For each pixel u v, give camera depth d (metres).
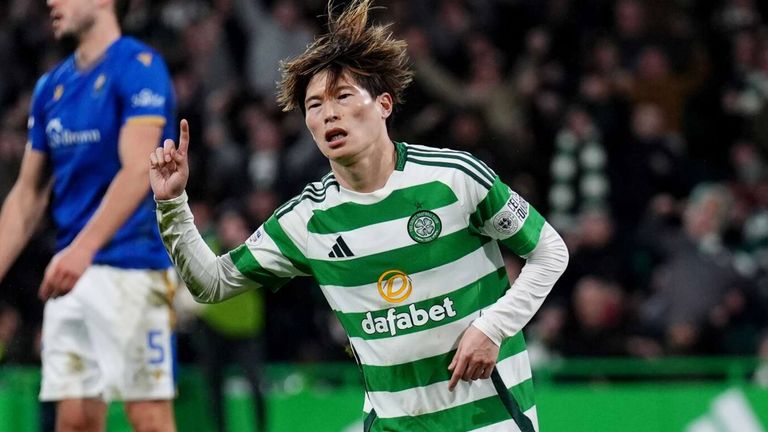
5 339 31.41
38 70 42.28
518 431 13.92
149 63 18.06
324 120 13.43
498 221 13.68
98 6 18.12
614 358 30.81
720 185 37.25
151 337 18.16
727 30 41.25
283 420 28.39
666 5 40.94
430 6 41.19
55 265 16.78
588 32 41.19
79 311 18.02
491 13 41.84
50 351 18.22
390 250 13.64
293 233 14.02
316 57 13.61
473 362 13.39
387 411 13.93
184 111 38.50
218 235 29.56
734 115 39.88
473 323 13.52
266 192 34.62
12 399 26.47
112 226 17.17
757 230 36.31
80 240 17.02
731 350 32.06
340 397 28.47
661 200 34.84
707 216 33.62
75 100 18.11
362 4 13.80
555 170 36.22
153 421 18.19
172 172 13.35
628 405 28.45
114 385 17.89
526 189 36.50
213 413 26.94
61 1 18.02
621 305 32.22
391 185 13.65
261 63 40.03
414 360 13.73
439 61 40.03
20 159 36.66
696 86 40.28
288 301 33.69
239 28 41.06
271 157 36.19
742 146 39.09
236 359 27.14
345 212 13.73
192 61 40.94
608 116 37.16
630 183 36.38
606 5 41.59
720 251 33.16
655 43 40.50
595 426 28.42
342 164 13.48
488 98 38.16
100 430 18.42
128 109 17.77
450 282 13.67
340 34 13.73
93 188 18.09
